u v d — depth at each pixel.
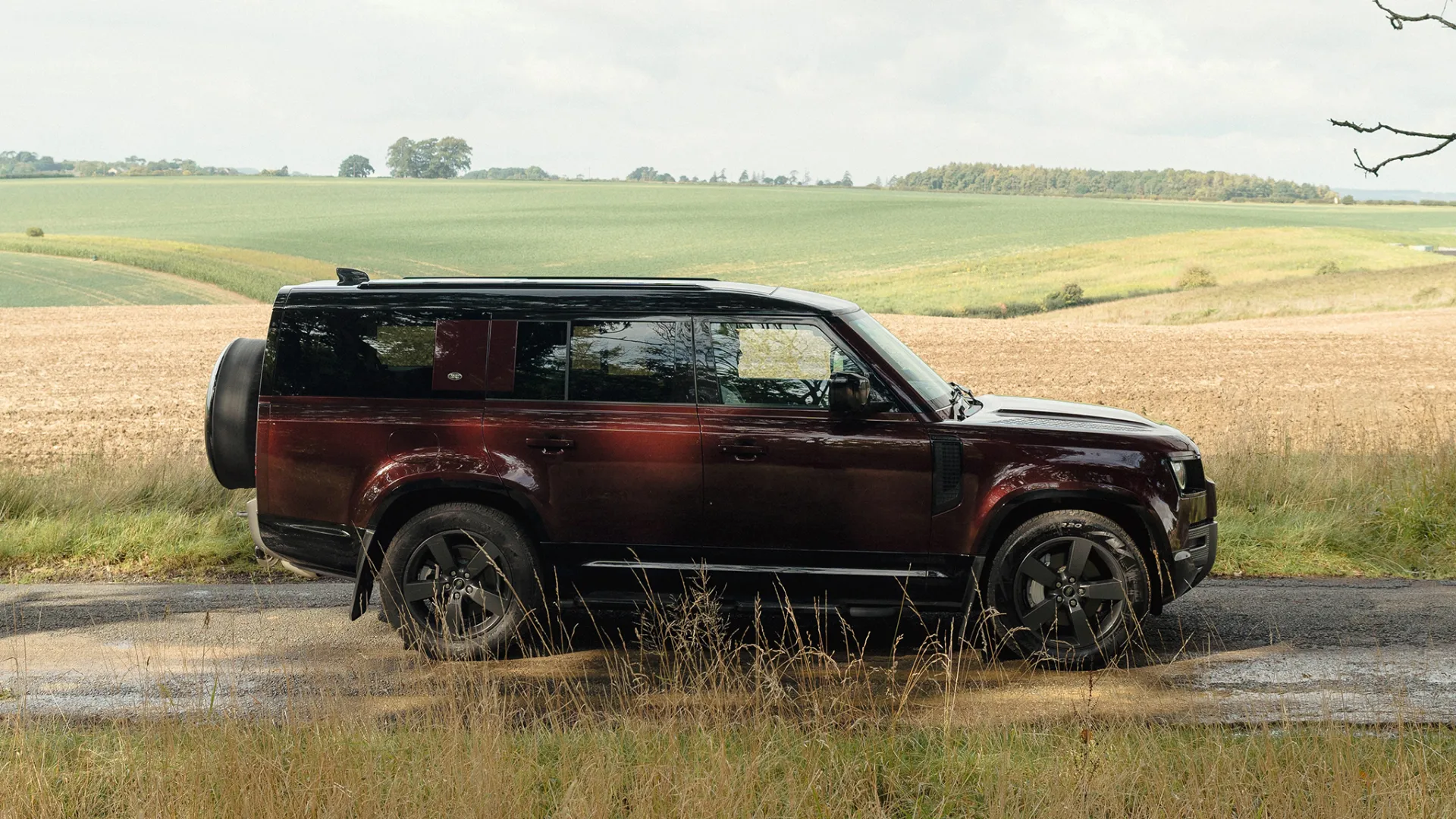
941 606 5.47
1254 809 3.58
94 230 111.94
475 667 5.51
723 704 4.53
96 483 9.45
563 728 4.43
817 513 5.41
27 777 3.79
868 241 97.50
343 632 6.14
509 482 5.52
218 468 6.08
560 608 5.75
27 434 20.14
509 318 5.64
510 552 5.58
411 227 113.75
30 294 65.44
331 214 129.88
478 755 3.81
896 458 5.36
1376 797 3.62
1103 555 5.34
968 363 32.06
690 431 5.45
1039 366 31.19
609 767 3.85
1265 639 5.88
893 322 48.56
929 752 4.15
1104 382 27.47
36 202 146.50
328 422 5.67
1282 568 7.54
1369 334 40.50
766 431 5.42
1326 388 25.94
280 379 5.74
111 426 21.14
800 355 5.50
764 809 3.59
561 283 5.76
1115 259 82.00
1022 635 5.41
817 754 3.99
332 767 3.74
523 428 5.54
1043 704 4.86
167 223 119.50
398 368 5.67
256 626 6.27
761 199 154.50
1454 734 4.36
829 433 5.39
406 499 5.73
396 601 5.65
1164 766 3.82
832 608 5.46
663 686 5.11
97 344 39.50
